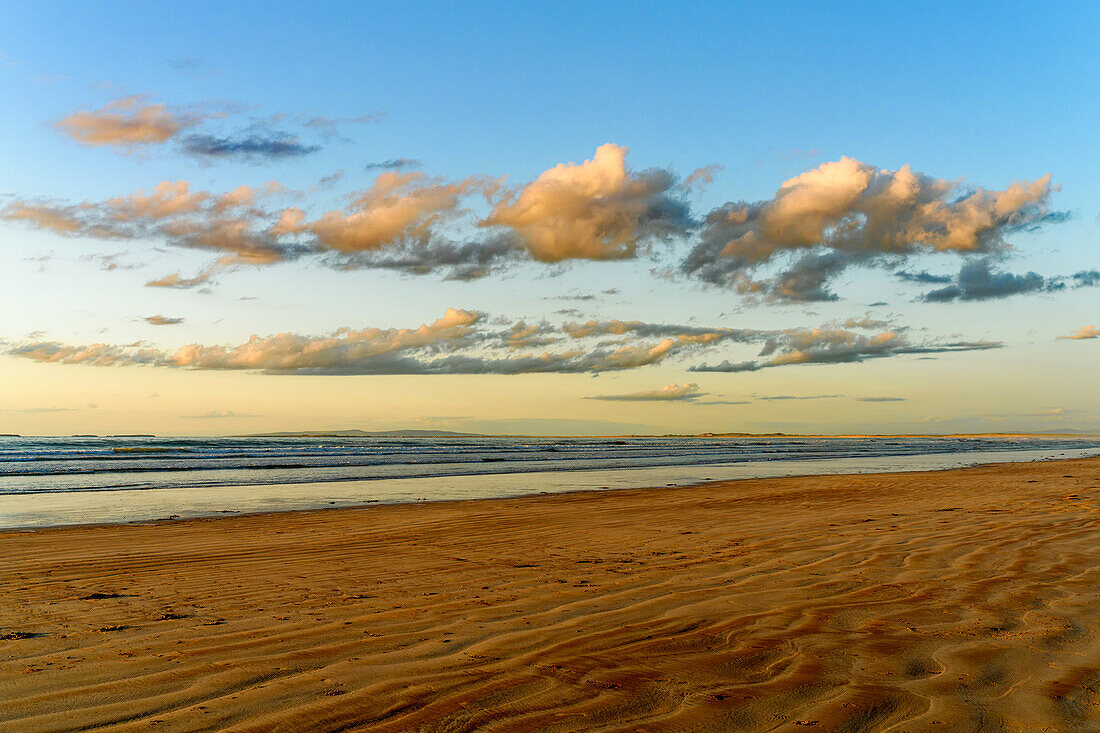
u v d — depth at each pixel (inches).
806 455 2183.8
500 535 410.6
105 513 614.2
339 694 139.1
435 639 181.2
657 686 144.8
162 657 164.7
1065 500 531.2
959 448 3016.7
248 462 1598.2
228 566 308.0
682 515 507.8
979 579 251.4
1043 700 136.3
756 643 176.6
